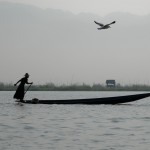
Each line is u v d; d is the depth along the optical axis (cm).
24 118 4797
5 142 3059
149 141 3159
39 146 2927
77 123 4325
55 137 3319
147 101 9769
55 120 4612
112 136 3397
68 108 6297
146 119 4772
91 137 3334
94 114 5366
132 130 3769
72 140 3181
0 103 7562
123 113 5562
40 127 3950
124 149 2844
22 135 3403
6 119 4669
